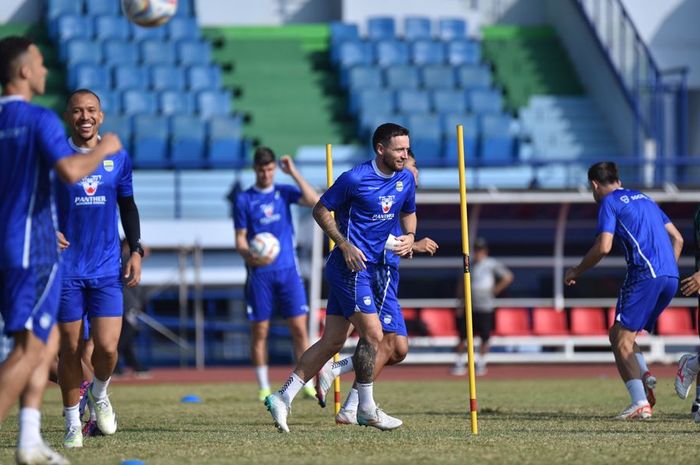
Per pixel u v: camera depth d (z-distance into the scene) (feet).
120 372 242.17
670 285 120.37
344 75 367.45
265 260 155.74
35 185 72.49
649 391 123.65
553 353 263.29
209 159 332.60
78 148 98.37
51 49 367.04
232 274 300.61
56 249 73.31
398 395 170.50
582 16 372.99
